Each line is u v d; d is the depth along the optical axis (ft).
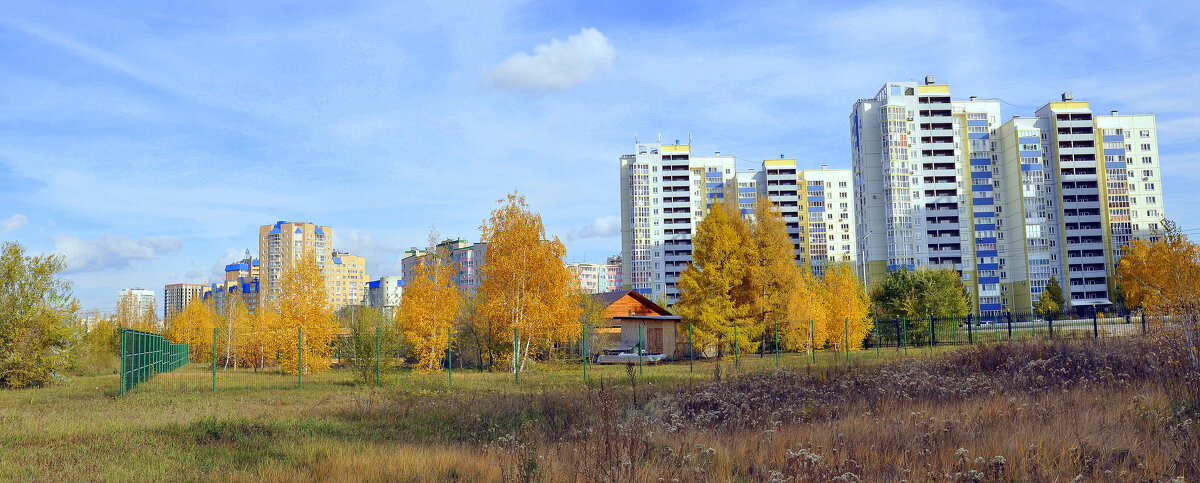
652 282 461.78
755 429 38.96
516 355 90.89
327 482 28.17
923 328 141.59
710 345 127.44
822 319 134.10
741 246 132.16
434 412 52.54
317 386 83.15
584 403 49.52
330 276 640.58
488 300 111.65
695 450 30.96
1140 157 374.63
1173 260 111.45
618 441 28.45
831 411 42.98
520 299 110.63
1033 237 362.94
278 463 32.01
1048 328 128.36
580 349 135.23
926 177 375.86
